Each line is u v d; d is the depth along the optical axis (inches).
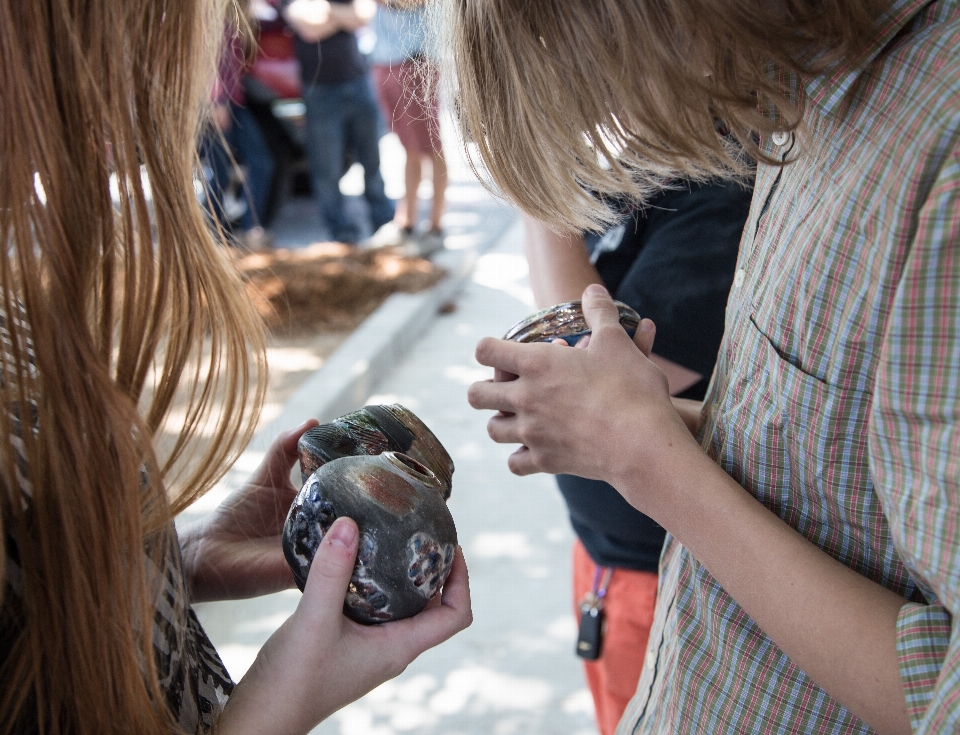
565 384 31.9
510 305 173.0
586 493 48.0
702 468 30.0
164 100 27.6
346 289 160.6
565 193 30.4
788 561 28.4
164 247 27.8
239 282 32.5
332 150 188.9
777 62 27.7
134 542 25.4
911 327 25.2
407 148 187.8
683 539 30.2
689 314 44.1
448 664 80.6
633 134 29.2
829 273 28.2
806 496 30.4
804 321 29.0
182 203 28.3
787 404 29.7
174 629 28.2
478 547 96.8
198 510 63.1
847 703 27.3
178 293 28.4
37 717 24.9
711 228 44.2
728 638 32.9
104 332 26.5
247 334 32.2
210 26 30.6
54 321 24.5
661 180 40.4
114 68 25.4
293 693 27.1
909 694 25.9
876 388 26.1
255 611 86.7
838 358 28.2
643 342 36.4
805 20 27.2
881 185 26.7
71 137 24.9
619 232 48.6
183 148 28.2
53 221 24.6
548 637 83.7
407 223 196.7
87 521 24.7
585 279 47.2
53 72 24.7
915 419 25.5
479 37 29.8
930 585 25.4
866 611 27.3
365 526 27.9
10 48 24.0
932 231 24.7
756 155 28.8
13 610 24.8
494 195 32.5
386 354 140.3
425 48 35.0
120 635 25.2
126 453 25.1
